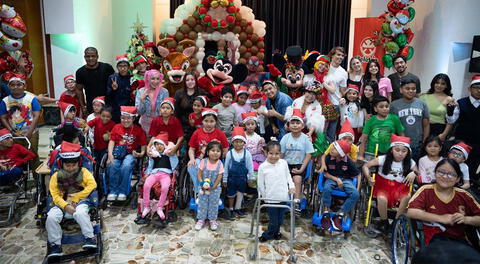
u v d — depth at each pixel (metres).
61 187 4.00
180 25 8.02
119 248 4.26
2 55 6.18
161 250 4.24
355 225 4.94
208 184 4.57
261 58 8.53
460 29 7.32
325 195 4.50
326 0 11.02
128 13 9.97
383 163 4.48
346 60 11.34
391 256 4.10
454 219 3.37
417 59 8.89
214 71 6.35
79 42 8.64
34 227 4.73
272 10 11.16
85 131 5.39
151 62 7.94
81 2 8.53
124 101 5.99
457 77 7.55
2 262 3.96
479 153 5.03
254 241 4.48
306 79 6.40
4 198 5.46
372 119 4.96
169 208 4.88
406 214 3.73
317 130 5.34
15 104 5.33
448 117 4.97
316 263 4.06
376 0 9.66
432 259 2.73
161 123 5.23
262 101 5.67
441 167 3.45
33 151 5.54
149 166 4.92
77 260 4.05
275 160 4.36
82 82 6.18
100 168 5.05
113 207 5.31
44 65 8.87
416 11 9.02
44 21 8.69
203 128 5.16
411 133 4.97
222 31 8.18
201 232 4.67
